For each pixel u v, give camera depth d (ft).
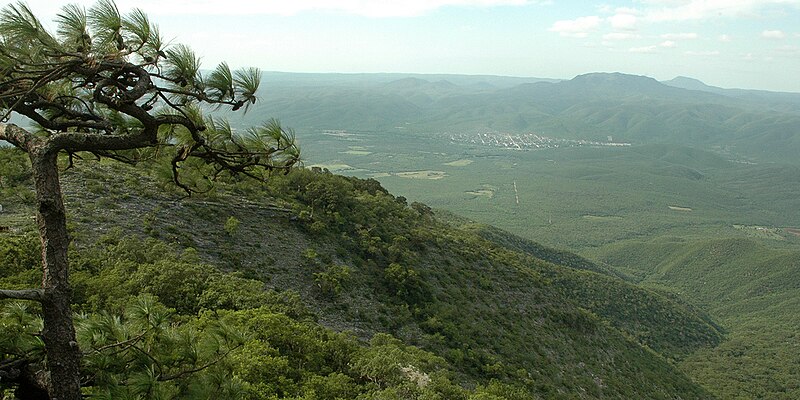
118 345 19.25
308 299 140.67
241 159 22.84
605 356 226.17
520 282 236.63
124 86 19.53
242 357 70.38
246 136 22.59
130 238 120.16
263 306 98.94
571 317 230.89
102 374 18.57
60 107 21.45
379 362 93.81
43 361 18.90
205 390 19.77
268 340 86.02
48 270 17.33
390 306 159.84
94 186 140.97
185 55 20.18
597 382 192.24
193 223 146.41
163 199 149.79
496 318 191.62
